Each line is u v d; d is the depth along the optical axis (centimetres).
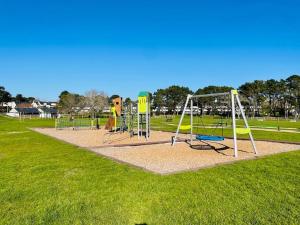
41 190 597
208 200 530
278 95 7956
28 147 1280
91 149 1215
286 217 454
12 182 659
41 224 434
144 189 597
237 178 688
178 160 955
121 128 2211
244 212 473
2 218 457
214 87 8456
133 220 447
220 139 1176
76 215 466
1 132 2173
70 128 2658
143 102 1762
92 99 8119
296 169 792
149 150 1202
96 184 638
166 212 475
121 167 824
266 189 596
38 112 9581
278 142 1498
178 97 9019
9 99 11688
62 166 838
